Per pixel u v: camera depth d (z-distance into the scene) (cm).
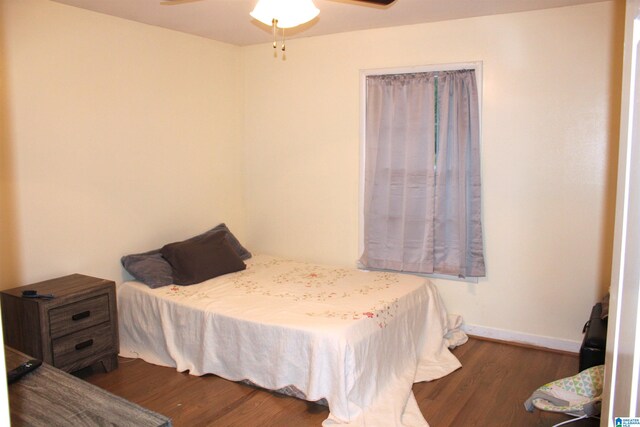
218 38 423
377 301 315
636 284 81
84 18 329
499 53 347
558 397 245
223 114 446
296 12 230
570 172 335
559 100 333
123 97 358
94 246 347
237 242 436
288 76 436
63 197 325
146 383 305
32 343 285
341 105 413
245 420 264
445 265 376
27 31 298
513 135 350
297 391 279
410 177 378
